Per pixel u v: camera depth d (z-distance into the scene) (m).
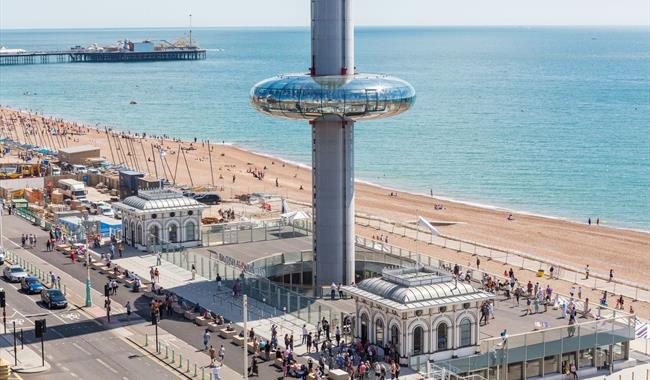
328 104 101.19
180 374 80.75
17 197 168.00
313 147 106.94
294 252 118.56
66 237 133.62
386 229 163.88
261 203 180.25
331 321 92.88
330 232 106.44
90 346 88.25
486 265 137.25
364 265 115.06
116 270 114.19
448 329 83.94
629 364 88.50
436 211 187.00
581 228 173.38
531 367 84.25
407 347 82.44
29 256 124.94
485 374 82.00
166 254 121.94
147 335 91.75
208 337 88.62
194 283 111.12
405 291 83.38
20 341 89.38
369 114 103.31
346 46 104.75
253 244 127.50
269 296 102.12
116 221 140.38
